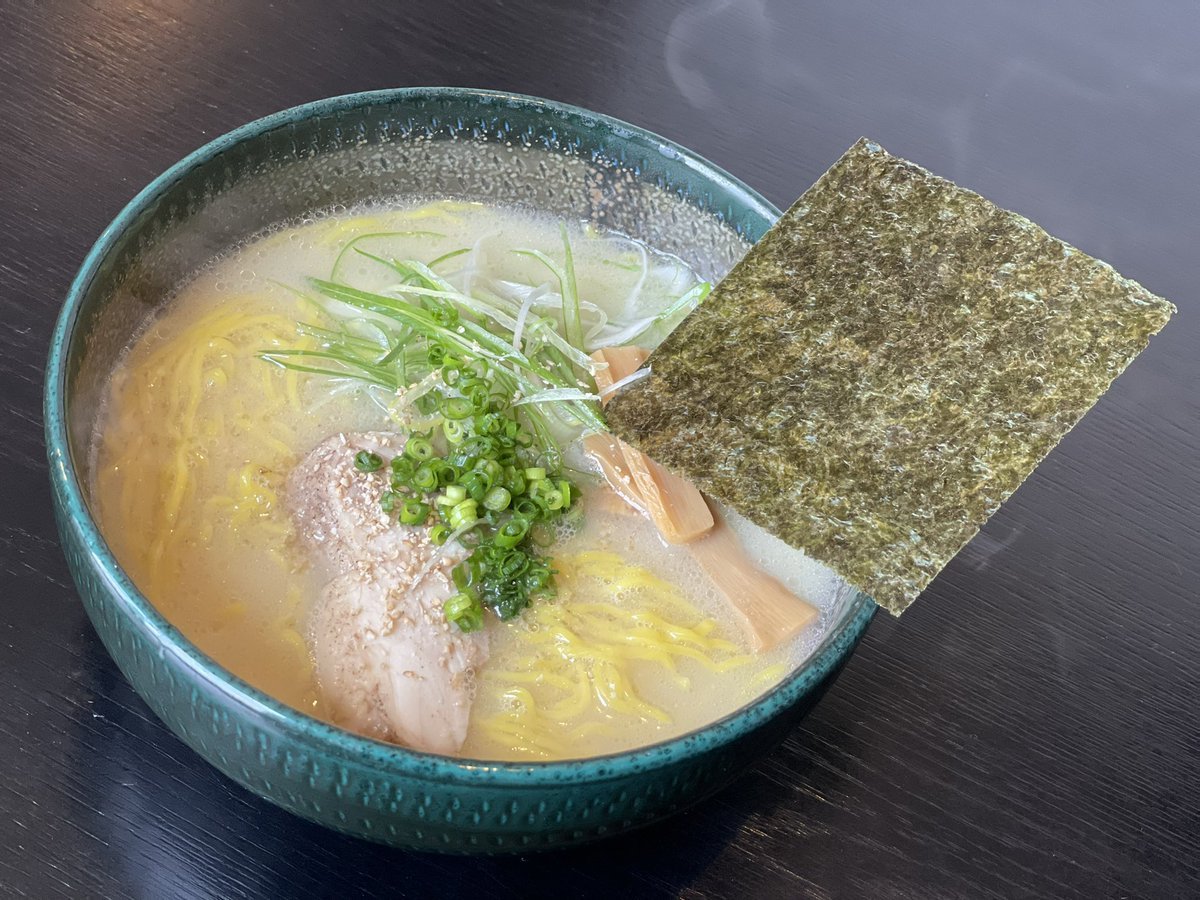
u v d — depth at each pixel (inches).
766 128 21.1
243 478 15.0
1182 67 23.9
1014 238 14.5
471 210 18.1
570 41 21.7
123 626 11.7
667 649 14.4
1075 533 17.5
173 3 20.6
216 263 16.7
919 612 16.3
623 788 11.3
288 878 13.2
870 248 14.6
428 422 15.7
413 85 20.5
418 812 11.3
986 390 13.8
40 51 19.5
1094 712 15.8
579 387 15.9
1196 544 17.7
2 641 14.2
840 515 13.5
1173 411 19.0
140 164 18.6
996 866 14.4
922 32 23.4
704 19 22.6
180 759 13.8
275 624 14.0
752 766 12.8
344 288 16.3
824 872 14.0
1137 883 14.5
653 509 15.1
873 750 15.0
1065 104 22.8
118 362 15.3
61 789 13.4
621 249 18.2
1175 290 20.4
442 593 14.0
